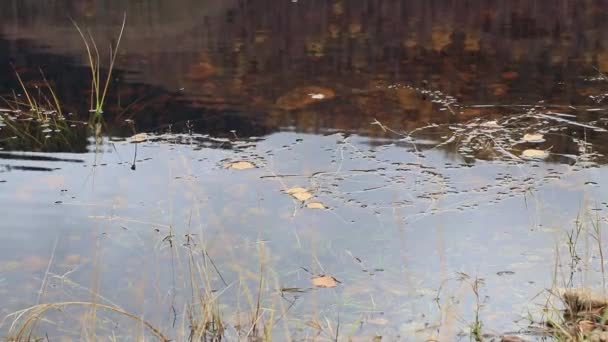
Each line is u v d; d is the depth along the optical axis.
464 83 3.48
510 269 2.36
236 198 2.70
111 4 4.81
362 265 2.39
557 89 3.39
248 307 2.27
